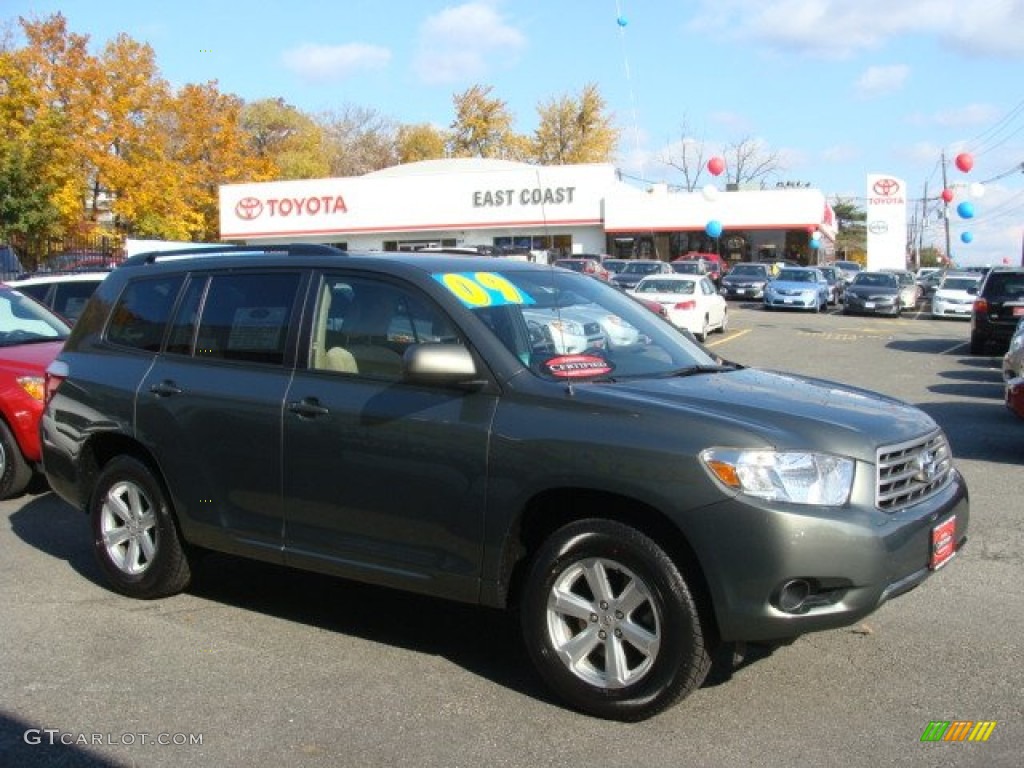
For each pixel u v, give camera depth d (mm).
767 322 29797
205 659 4680
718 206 46938
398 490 4395
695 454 3730
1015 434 10594
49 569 6137
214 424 5023
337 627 5113
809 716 3986
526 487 4031
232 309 5219
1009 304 19281
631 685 3889
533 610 4113
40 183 27453
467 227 48844
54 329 8891
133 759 3709
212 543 5141
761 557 3631
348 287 4824
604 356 4648
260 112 72938
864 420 4074
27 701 4227
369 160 84000
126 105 37469
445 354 4191
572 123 63625
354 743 3818
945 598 5371
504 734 3875
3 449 7773
